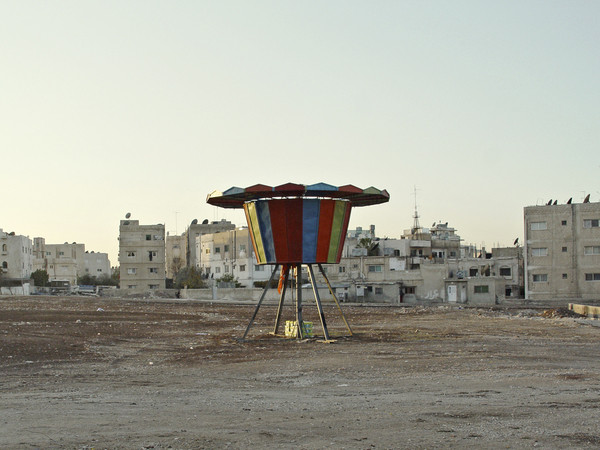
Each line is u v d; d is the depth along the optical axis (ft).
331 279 314.76
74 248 559.79
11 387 61.16
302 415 44.19
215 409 47.24
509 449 33.83
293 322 117.08
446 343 103.76
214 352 94.73
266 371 72.79
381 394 54.75
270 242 108.27
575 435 36.88
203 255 393.91
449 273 320.50
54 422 41.88
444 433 37.70
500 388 56.75
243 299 285.02
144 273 363.56
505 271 322.96
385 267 313.32
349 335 118.73
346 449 34.06
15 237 417.49
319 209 107.04
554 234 282.15
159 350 97.81
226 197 108.88
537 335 119.75
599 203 278.46
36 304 226.58
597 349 93.30
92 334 120.78
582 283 278.05
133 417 43.83
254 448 34.42
